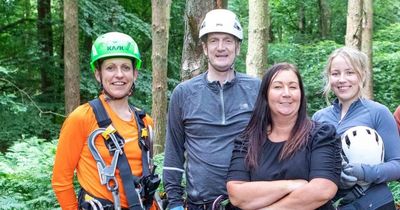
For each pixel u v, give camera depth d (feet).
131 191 9.57
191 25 18.57
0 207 15.80
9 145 37.93
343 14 64.03
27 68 45.80
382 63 43.04
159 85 25.72
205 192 10.66
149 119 10.61
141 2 53.16
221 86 10.97
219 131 10.76
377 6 59.00
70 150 9.75
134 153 9.90
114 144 9.69
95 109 9.84
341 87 11.06
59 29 47.37
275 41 68.64
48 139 40.68
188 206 11.05
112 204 9.62
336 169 9.11
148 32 45.09
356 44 32.42
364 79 11.14
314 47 49.57
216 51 10.91
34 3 50.83
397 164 10.36
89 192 9.68
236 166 9.57
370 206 10.35
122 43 10.04
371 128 10.68
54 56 46.37
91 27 43.96
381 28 57.26
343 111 11.26
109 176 9.55
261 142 9.48
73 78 37.60
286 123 9.46
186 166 11.16
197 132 10.85
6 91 44.80
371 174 10.02
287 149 9.21
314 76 42.39
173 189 11.16
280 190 9.05
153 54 25.99
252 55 27.86
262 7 27.58
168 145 11.39
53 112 41.88
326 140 9.18
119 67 10.01
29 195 17.80
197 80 11.25
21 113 40.09
